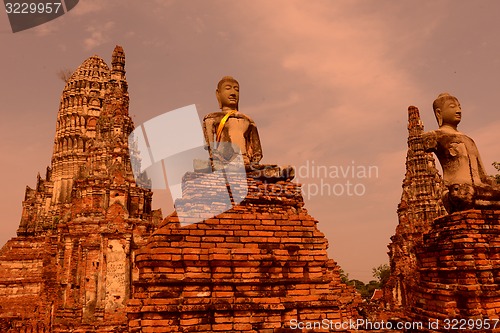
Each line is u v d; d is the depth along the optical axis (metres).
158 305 9.20
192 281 9.46
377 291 57.12
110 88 47.19
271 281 9.81
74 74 66.75
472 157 13.02
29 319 36.34
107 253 32.19
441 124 13.78
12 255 43.88
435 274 12.75
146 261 9.49
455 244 12.13
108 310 30.86
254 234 10.17
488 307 11.46
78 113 63.91
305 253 10.27
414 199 45.66
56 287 34.44
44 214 59.94
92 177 36.47
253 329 9.48
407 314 14.25
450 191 12.88
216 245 9.93
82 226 34.38
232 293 9.65
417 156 47.25
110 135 40.34
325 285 10.16
